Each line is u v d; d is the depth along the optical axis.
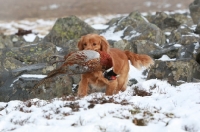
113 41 36.84
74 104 18.77
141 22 42.47
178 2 161.38
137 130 14.69
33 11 141.38
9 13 135.88
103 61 19.69
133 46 35.53
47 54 30.52
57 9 147.62
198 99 19.14
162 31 41.78
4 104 22.03
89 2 164.50
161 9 146.12
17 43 40.78
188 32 38.97
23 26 89.00
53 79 25.88
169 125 15.13
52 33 40.19
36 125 15.56
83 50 19.22
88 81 21.77
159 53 33.94
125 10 145.62
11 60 29.28
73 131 14.50
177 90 21.89
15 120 16.77
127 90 23.28
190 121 15.41
